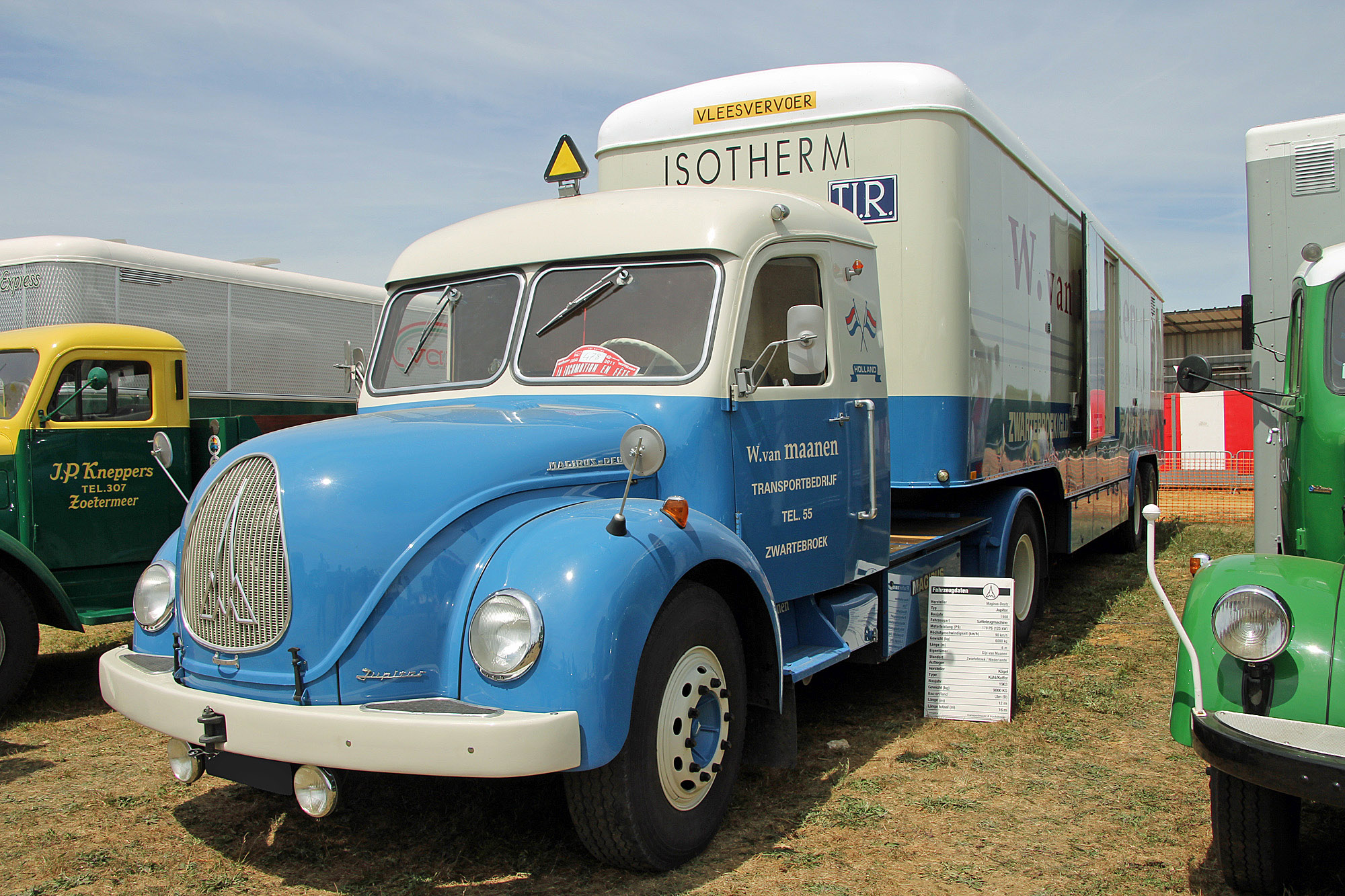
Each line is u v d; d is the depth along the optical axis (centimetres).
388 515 307
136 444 656
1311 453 406
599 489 366
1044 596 744
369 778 430
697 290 402
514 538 321
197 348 1045
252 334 1104
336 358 1211
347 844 370
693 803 347
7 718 557
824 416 452
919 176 565
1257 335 523
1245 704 302
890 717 522
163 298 1012
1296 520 423
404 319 470
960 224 570
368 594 300
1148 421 1185
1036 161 726
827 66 591
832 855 354
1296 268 513
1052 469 773
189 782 329
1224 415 2286
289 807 409
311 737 289
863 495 484
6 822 400
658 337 402
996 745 473
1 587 548
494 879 337
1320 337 406
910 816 389
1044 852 357
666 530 335
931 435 569
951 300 567
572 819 325
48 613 588
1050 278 767
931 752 464
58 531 621
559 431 361
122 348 649
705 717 356
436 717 283
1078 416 862
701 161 614
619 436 379
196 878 346
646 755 320
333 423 361
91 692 616
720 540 357
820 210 468
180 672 326
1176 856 353
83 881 345
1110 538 1103
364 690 298
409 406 448
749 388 398
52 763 480
